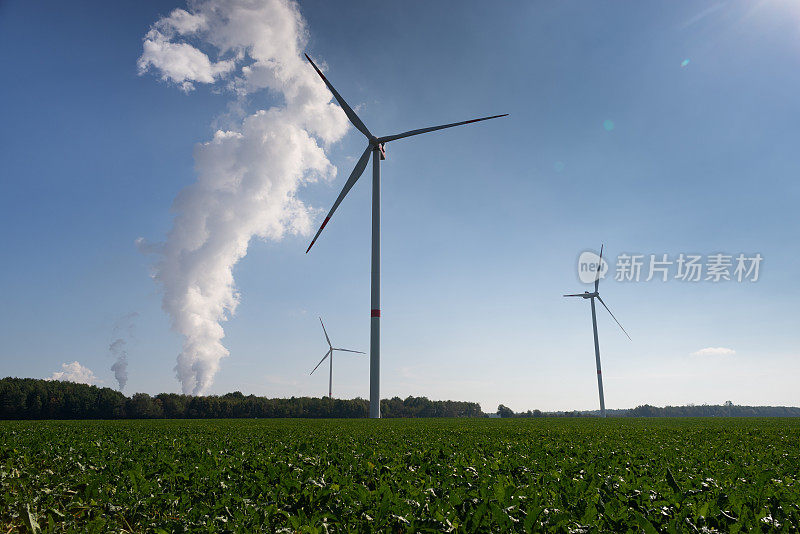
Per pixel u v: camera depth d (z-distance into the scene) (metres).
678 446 15.36
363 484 7.60
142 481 7.62
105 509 6.74
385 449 13.08
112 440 16.05
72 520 6.20
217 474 8.09
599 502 5.88
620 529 5.15
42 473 9.03
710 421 43.06
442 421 42.97
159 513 6.64
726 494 6.45
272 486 7.50
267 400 148.75
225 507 6.20
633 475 7.91
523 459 10.52
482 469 8.51
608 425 33.28
